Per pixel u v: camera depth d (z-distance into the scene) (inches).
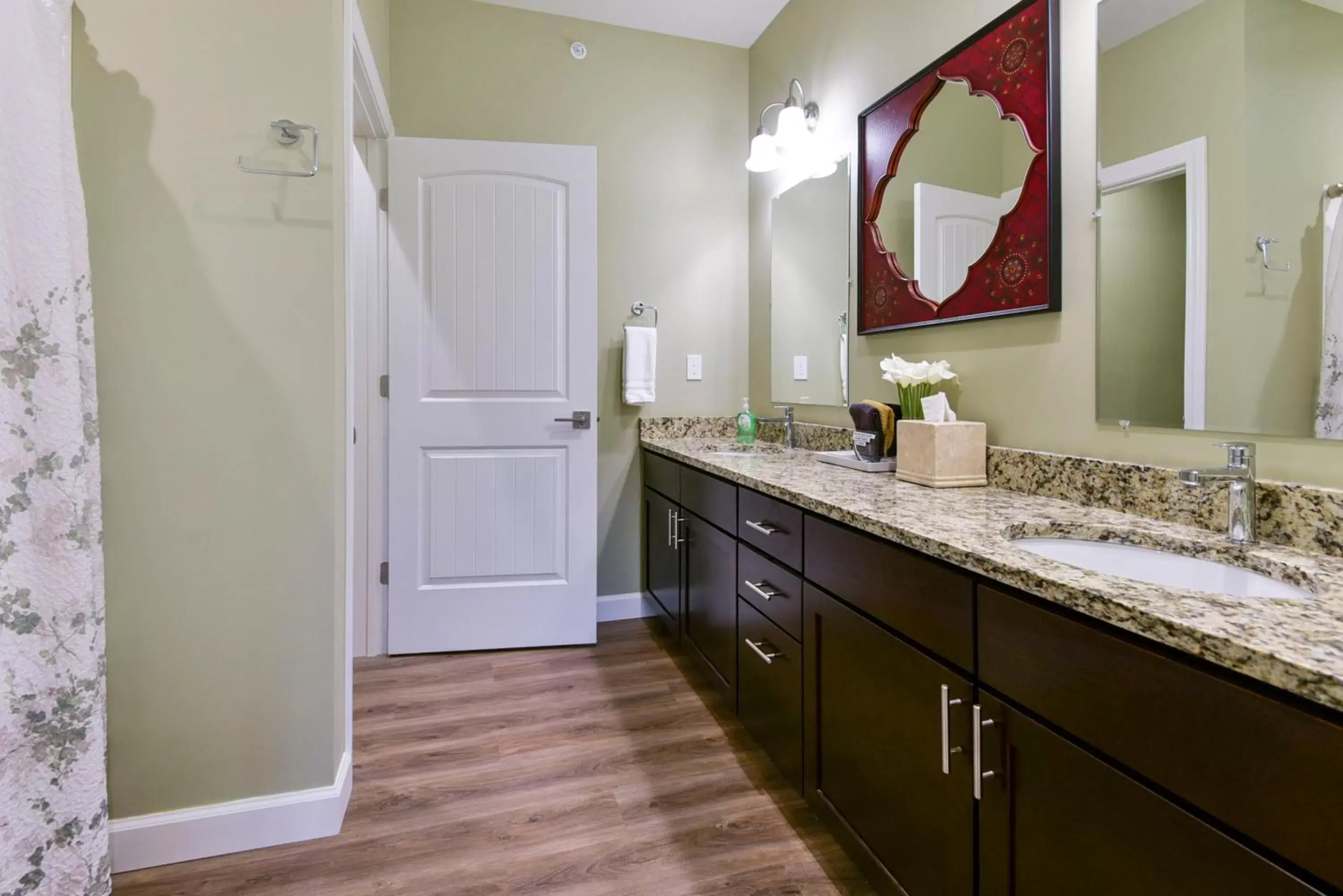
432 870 51.1
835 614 50.0
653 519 104.3
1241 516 38.2
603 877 50.3
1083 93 51.4
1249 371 40.4
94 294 48.8
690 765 65.8
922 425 58.6
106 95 48.8
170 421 50.9
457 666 90.5
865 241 80.7
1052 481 52.9
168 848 51.7
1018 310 57.5
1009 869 33.9
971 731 36.2
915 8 71.4
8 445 37.1
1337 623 24.4
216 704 52.7
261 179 52.1
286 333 53.1
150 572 51.1
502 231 93.2
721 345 113.0
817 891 48.8
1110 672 28.0
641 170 107.3
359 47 68.5
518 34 100.1
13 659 37.6
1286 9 38.1
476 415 93.7
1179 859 25.1
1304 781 21.0
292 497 53.7
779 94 101.8
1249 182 40.1
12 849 37.8
